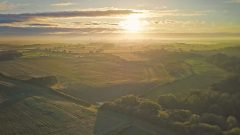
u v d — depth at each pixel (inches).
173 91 4618.6
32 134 3176.7
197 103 3713.1
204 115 3307.1
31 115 3553.2
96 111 3690.9
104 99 4576.8
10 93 4173.2
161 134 3070.9
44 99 4060.0
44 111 3651.6
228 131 2967.5
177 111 3408.0
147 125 3253.0
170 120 3228.3
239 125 3191.4
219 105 3602.4
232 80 4419.3
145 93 4658.0
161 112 3422.7
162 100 3902.6
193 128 3019.2
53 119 3469.5
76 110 3718.0
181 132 3048.7
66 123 3390.7
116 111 3622.0
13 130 3240.7
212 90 4197.8
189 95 4060.0
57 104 3895.2
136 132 3139.8
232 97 3713.1
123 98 3823.8
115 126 3282.5
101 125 3331.7
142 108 3543.3
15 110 3654.0
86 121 3425.2
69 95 4522.6
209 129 2970.0
